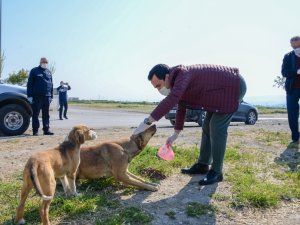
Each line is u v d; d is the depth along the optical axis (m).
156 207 4.70
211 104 5.21
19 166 6.41
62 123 15.43
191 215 4.49
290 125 8.52
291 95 8.34
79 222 4.28
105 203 4.76
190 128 12.66
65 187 5.00
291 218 4.54
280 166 6.65
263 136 9.55
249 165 6.65
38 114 10.49
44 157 4.34
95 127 13.38
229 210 4.68
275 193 5.12
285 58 8.09
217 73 5.18
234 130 10.84
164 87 5.21
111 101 55.91
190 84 5.12
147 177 5.87
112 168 5.34
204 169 6.08
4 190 5.16
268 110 33.91
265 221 4.45
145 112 28.09
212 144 5.51
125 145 5.44
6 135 10.63
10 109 10.59
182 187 5.44
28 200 4.85
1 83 11.04
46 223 4.09
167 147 5.62
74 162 4.95
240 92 5.30
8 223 4.23
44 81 10.36
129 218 4.32
